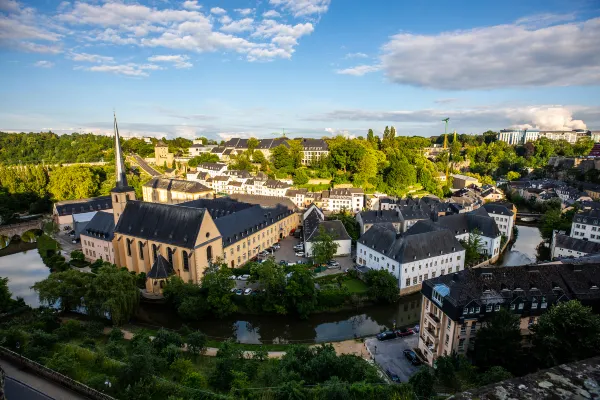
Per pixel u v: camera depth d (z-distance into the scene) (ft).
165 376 162.91
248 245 363.76
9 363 161.58
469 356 192.13
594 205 504.02
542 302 198.59
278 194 588.50
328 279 315.37
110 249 349.20
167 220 311.88
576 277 212.23
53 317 226.58
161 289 287.07
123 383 145.48
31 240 469.16
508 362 174.19
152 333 237.04
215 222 338.34
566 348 151.33
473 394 35.96
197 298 258.78
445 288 199.52
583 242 358.64
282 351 215.72
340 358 168.25
